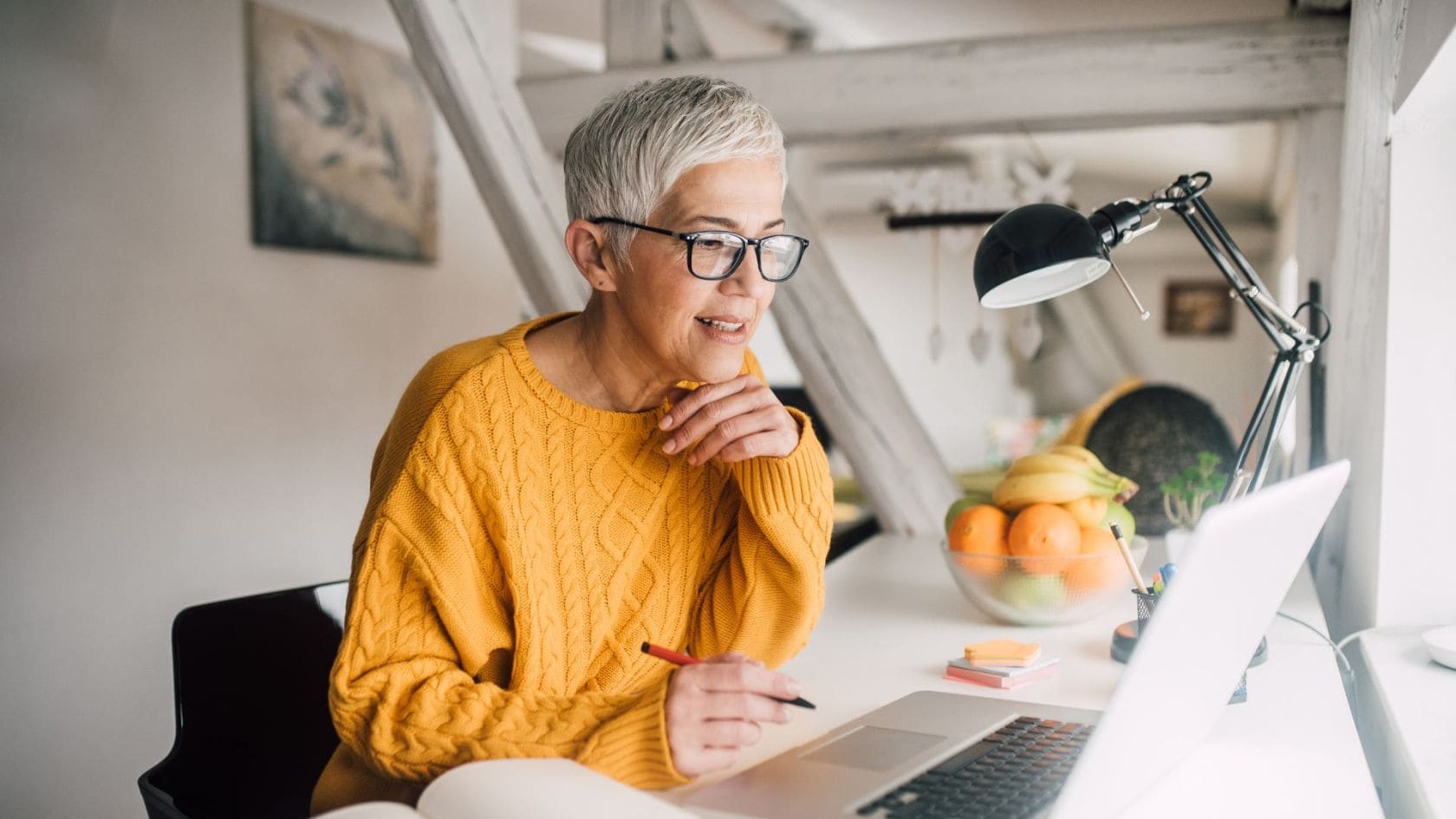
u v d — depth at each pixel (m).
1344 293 1.71
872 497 2.38
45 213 2.17
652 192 1.06
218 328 2.54
